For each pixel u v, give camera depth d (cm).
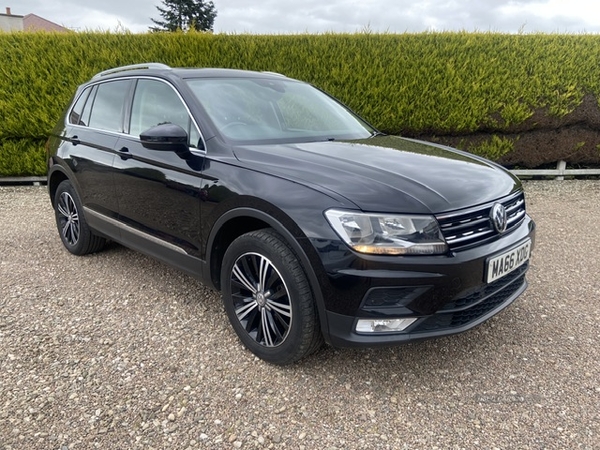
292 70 816
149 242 351
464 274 238
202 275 310
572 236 538
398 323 238
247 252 274
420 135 842
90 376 266
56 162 452
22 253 471
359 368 276
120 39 812
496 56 797
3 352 289
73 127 446
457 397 251
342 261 230
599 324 327
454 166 289
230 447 217
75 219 453
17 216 623
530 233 296
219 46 815
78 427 227
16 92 785
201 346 298
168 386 259
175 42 812
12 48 775
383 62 805
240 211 270
